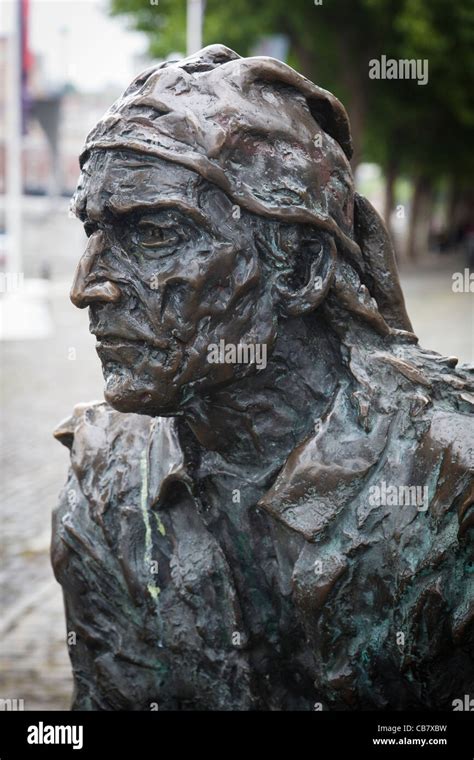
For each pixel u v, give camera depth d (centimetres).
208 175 179
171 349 186
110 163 184
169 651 210
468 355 1095
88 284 187
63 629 498
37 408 948
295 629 204
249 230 185
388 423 193
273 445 202
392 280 214
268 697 209
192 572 205
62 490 226
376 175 4147
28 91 1608
